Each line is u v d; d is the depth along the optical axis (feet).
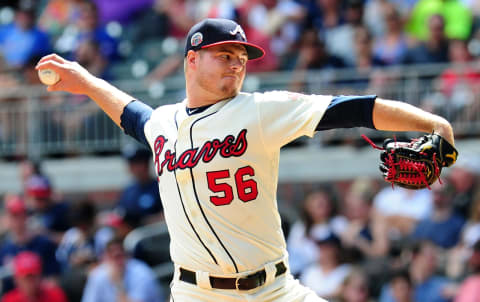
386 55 131.64
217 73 46.09
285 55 139.23
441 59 129.80
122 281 102.99
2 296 110.11
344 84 128.88
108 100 51.72
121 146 137.28
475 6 143.84
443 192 108.78
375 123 43.73
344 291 101.86
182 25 150.51
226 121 45.91
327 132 131.64
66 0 160.86
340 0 141.28
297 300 48.08
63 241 118.83
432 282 100.89
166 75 142.72
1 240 132.57
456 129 125.39
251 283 46.78
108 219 111.45
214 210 46.09
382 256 107.65
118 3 154.61
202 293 47.75
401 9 143.64
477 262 97.91
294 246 110.73
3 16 165.68
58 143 139.03
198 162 45.98
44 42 150.51
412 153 43.04
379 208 114.93
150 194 117.60
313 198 111.34
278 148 46.14
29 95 140.05
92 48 142.92
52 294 108.47
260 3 146.51
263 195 46.34
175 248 48.37
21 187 138.41
